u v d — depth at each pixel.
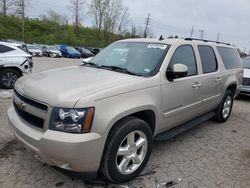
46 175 3.34
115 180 3.15
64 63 23.38
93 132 2.73
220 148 4.57
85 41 65.31
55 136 2.64
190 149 4.43
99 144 2.78
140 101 3.20
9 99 7.02
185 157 4.11
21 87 3.23
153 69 3.65
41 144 2.71
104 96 2.85
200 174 3.62
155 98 3.47
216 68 5.22
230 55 6.03
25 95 3.03
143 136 3.34
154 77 3.52
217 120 5.96
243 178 3.60
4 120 5.16
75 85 3.00
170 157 4.07
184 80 4.03
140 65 3.79
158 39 4.32
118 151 3.05
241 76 6.47
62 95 2.77
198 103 4.56
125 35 65.62
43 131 2.78
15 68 8.73
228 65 5.79
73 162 2.70
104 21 63.44
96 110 2.75
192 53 4.47
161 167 3.74
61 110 2.68
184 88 4.02
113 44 4.78
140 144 3.32
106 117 2.81
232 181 3.51
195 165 3.87
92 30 69.94
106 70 3.82
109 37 64.25
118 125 3.03
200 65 4.59
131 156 3.23
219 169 3.81
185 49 4.29
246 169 3.86
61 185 3.16
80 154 2.66
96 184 3.21
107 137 2.94
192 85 4.22
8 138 4.32
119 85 3.08
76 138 2.64
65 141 2.61
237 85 6.23
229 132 5.44
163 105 3.65
